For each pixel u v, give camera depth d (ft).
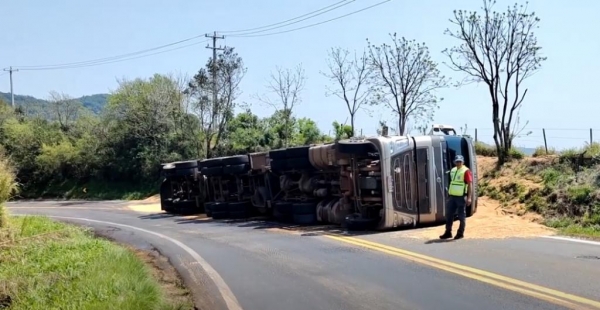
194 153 135.54
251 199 71.20
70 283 30.91
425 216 50.19
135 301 26.53
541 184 55.72
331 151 55.26
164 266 40.14
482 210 56.75
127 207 108.06
